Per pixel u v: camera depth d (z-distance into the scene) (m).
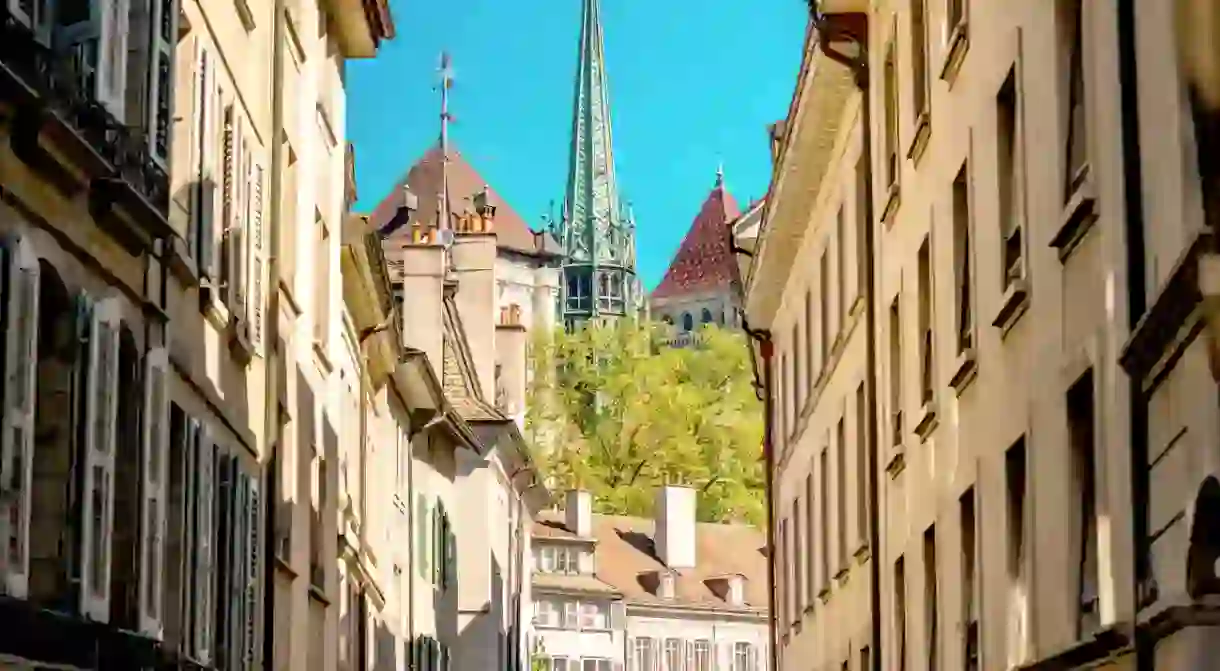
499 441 63.97
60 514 17.36
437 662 56.50
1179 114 14.27
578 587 115.50
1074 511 18.88
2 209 15.88
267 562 28.20
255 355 27.41
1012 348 21.64
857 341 35.41
